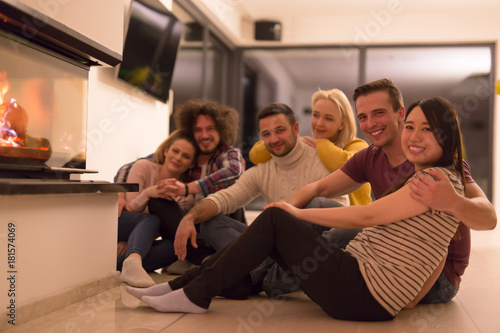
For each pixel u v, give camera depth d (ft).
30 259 5.16
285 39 24.13
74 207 5.94
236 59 25.13
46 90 5.88
